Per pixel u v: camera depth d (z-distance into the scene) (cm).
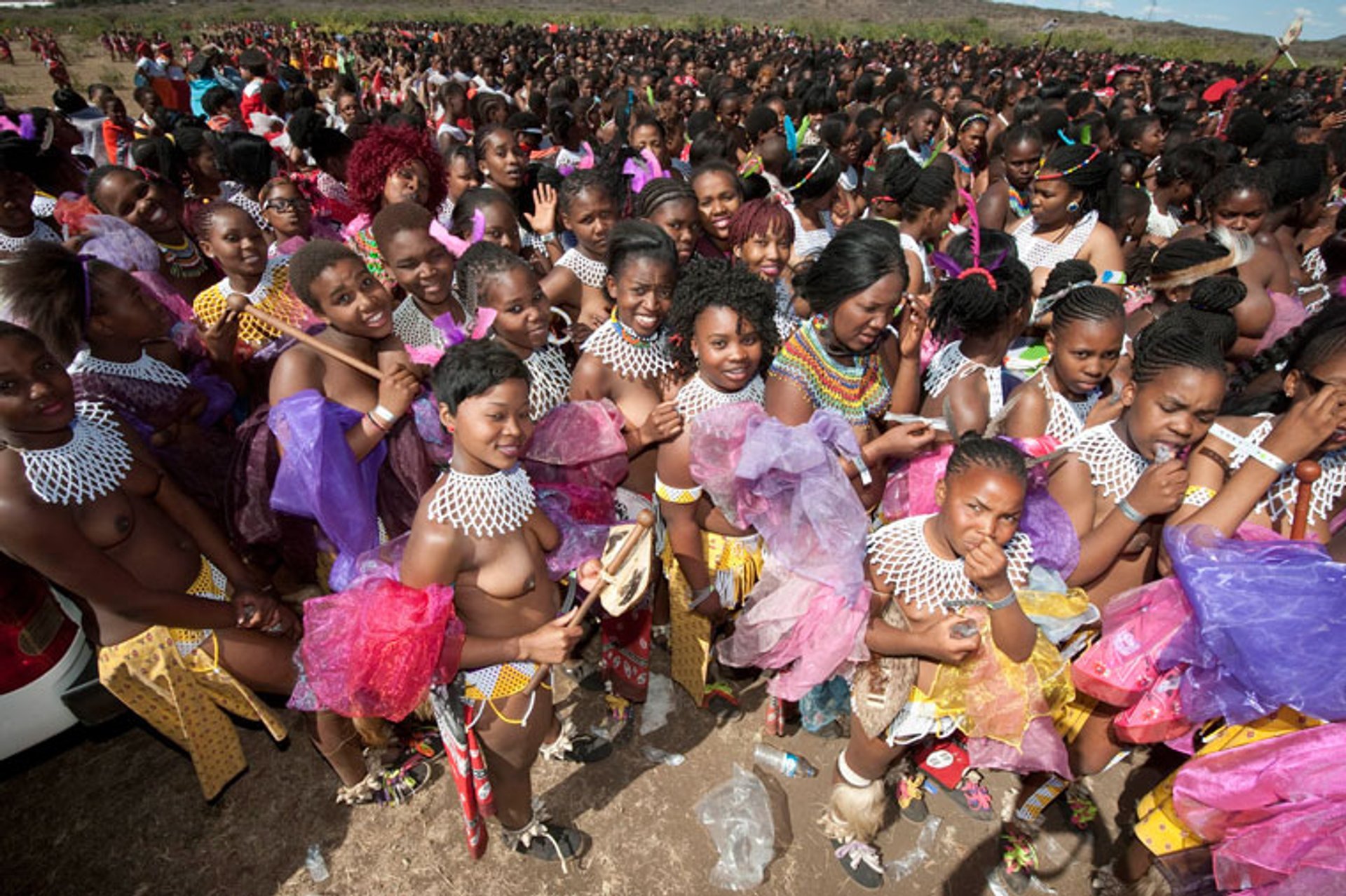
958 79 2036
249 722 355
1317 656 202
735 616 368
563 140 862
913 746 319
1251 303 413
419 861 302
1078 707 287
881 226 300
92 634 270
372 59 2197
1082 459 275
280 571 419
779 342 307
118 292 292
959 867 302
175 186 574
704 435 274
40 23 5056
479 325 253
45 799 323
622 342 313
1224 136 856
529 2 9988
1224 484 268
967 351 323
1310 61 4534
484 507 222
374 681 210
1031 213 489
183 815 318
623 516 341
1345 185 785
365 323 291
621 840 310
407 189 476
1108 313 268
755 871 296
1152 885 279
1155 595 251
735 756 346
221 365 367
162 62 1295
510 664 247
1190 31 6362
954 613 241
